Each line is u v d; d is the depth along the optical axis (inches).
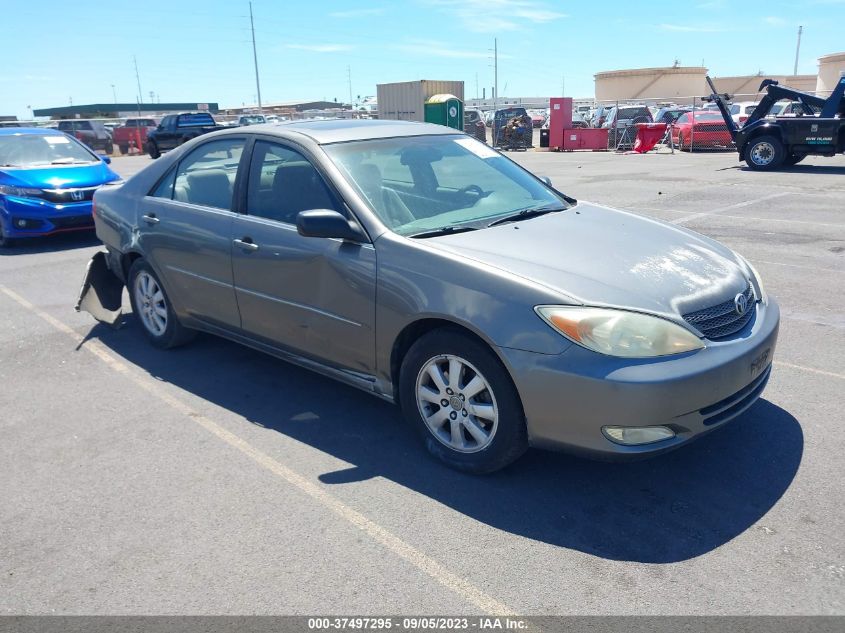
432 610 104.7
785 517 123.6
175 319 209.2
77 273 324.5
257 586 111.2
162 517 130.6
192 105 3117.6
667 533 120.6
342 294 151.5
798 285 264.1
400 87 1279.5
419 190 162.4
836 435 151.0
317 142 165.5
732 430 155.1
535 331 123.4
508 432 131.0
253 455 152.6
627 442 120.6
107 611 107.0
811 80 2393.0
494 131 1221.7
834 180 584.1
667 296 127.5
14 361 213.6
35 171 386.0
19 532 127.6
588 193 541.0
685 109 1109.1
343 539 122.3
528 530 123.0
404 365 145.4
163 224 197.9
